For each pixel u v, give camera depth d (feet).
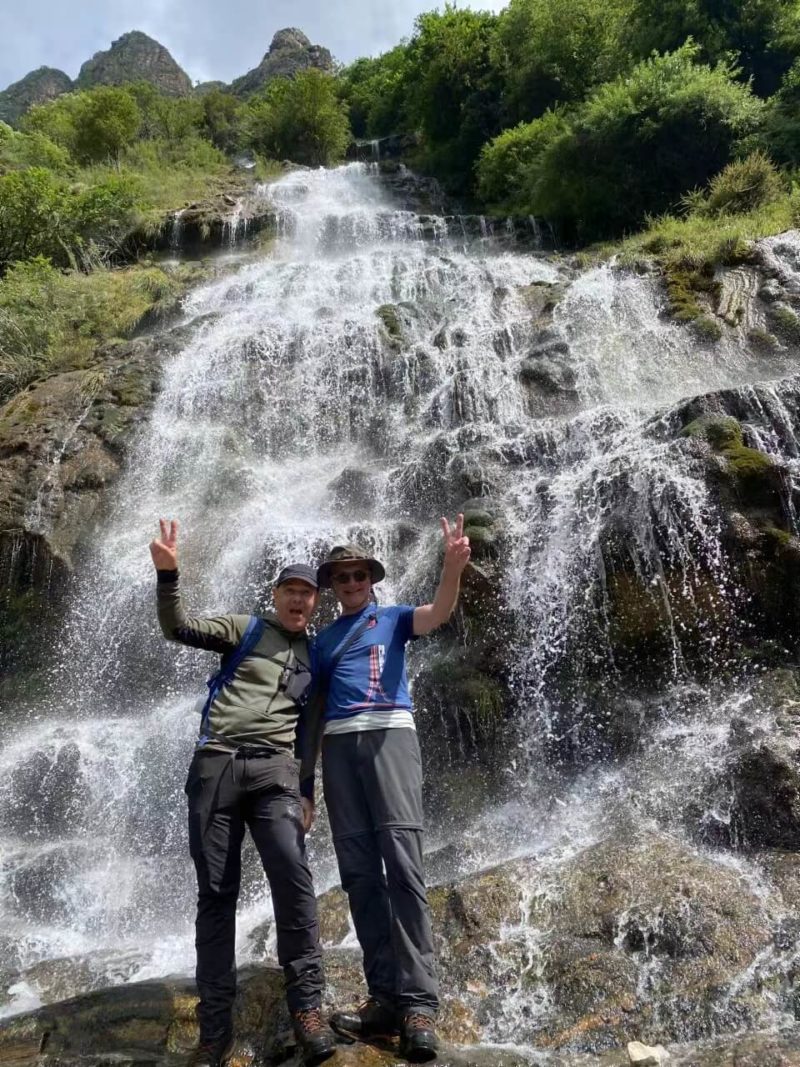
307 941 9.37
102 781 19.03
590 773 16.12
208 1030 9.16
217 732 9.86
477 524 19.51
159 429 29.78
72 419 30.14
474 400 27.53
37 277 42.14
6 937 15.40
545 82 60.44
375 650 10.36
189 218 56.08
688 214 40.32
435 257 45.70
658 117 42.42
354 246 55.26
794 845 12.19
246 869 15.98
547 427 23.21
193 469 28.09
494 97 66.74
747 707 15.35
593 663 17.57
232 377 31.71
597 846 13.02
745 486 17.54
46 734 21.06
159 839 17.94
